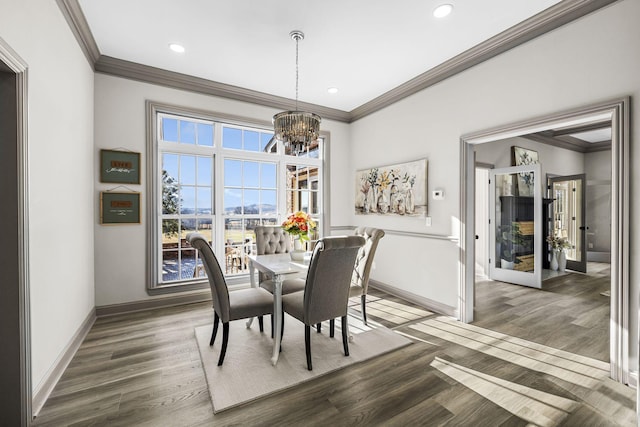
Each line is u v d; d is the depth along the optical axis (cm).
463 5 228
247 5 229
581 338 265
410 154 370
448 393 187
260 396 183
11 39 148
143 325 290
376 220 427
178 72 339
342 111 468
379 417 166
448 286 322
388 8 232
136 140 327
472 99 297
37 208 175
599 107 209
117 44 283
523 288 437
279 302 227
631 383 193
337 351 240
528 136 543
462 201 307
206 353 235
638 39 194
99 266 310
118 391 188
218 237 389
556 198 585
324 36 271
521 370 213
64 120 218
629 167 195
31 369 162
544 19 235
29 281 162
